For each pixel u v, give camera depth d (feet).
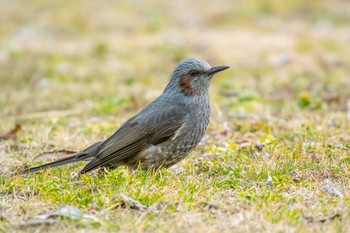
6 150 43.37
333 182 35.12
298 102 55.31
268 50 76.43
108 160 36.35
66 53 78.74
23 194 33.53
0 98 60.08
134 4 100.42
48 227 28.86
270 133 45.21
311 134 43.91
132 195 32.04
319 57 72.23
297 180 35.19
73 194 32.42
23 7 102.12
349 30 87.40
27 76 68.59
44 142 44.34
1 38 88.17
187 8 96.94
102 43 78.69
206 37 83.30
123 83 65.77
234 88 62.44
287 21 92.12
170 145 36.76
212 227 28.71
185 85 37.52
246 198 32.24
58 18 95.61
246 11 94.17
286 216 29.60
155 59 74.79
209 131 47.09
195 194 32.35
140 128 36.55
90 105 56.80
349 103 53.36
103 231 28.35
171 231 28.30
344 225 28.68
